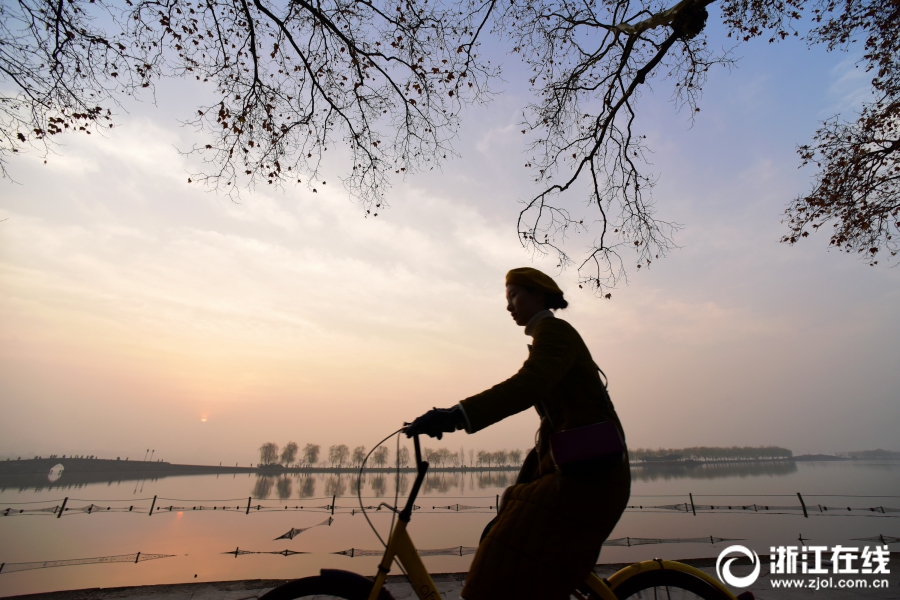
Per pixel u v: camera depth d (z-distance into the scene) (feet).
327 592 4.86
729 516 90.63
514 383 4.24
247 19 19.83
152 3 18.70
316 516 113.19
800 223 31.24
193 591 9.56
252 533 83.71
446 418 4.15
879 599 9.82
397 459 5.38
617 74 23.20
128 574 49.98
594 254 24.29
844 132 29.43
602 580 5.38
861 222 28.32
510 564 4.29
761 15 22.18
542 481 4.69
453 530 76.54
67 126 18.51
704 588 5.64
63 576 47.91
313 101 22.63
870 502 106.63
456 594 9.39
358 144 23.88
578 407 4.74
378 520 72.74
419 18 21.89
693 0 18.69
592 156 24.23
